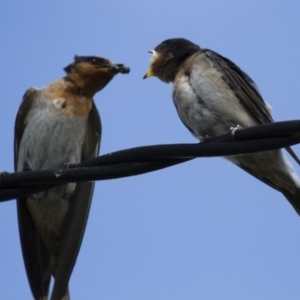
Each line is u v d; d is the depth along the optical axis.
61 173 8.08
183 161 8.05
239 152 7.84
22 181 8.11
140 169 8.07
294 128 7.61
